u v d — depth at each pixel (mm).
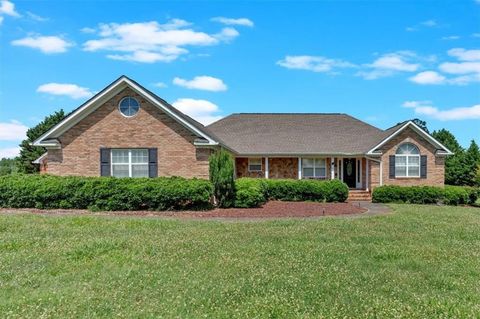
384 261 8273
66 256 8461
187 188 18219
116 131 21484
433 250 9320
